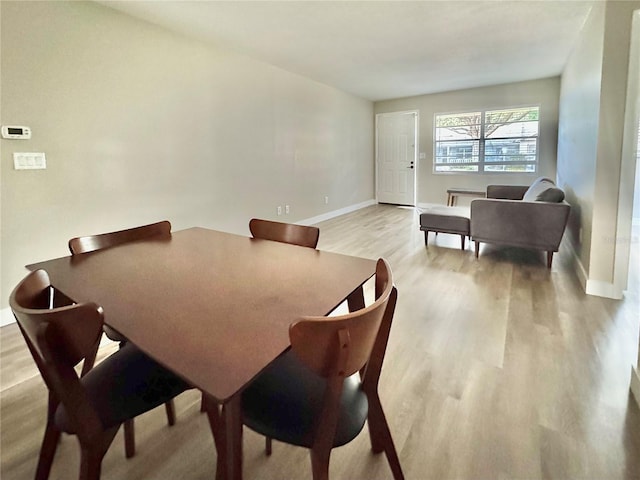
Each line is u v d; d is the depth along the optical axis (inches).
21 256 104.5
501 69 209.8
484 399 67.4
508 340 87.8
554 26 142.2
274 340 32.7
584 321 96.4
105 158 122.0
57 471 53.1
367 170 307.6
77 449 57.3
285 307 39.9
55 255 111.7
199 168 156.3
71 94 111.5
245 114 177.6
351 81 231.5
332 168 256.1
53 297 49.7
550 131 242.8
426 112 286.5
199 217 158.4
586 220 124.0
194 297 42.6
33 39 102.1
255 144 185.3
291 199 215.9
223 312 38.6
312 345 30.3
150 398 43.8
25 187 104.0
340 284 46.7
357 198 295.3
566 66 195.9
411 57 180.4
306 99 222.2
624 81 103.3
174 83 142.4
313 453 35.5
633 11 100.1
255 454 56.4
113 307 39.9
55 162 109.5
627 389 68.9
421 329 94.0
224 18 129.0
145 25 130.3
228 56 165.3
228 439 32.2
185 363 29.2
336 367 31.9
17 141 101.2
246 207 183.3
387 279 39.9
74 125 113.0
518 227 144.7
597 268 113.0
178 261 56.8
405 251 168.4
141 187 134.3
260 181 190.9
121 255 60.3
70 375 35.4
